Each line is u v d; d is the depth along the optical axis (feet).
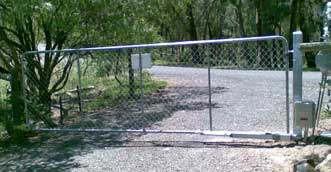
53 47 39.63
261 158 22.34
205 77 66.33
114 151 25.72
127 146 26.61
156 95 49.73
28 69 35.70
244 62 47.24
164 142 26.84
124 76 46.83
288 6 124.26
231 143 25.52
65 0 34.50
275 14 125.90
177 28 148.15
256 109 36.55
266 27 129.29
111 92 46.68
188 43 26.14
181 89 54.49
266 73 65.57
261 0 127.75
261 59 41.70
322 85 26.71
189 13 144.97
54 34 38.70
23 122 32.94
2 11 31.99
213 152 23.98
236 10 159.43
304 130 24.77
